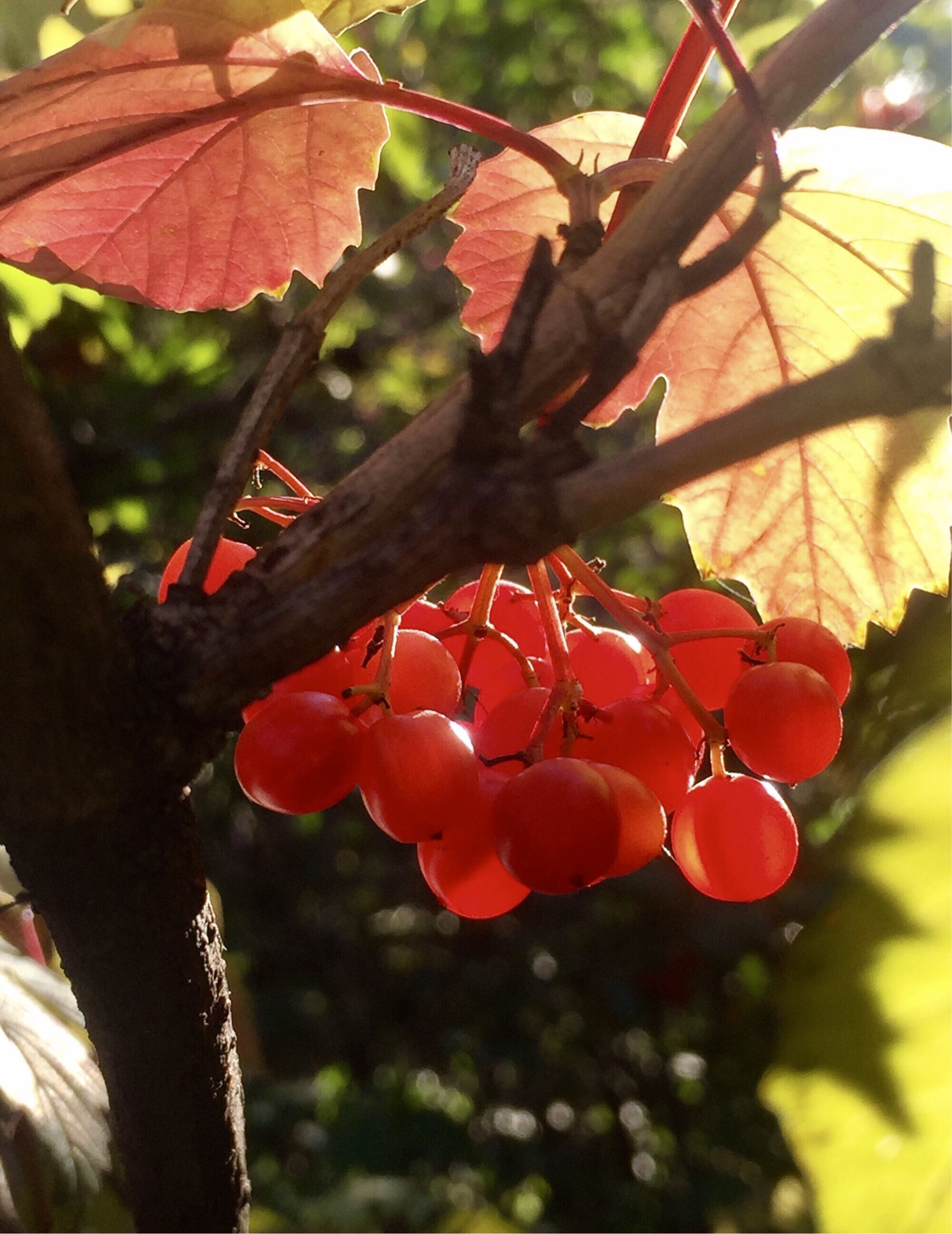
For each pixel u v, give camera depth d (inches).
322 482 18.1
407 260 16.0
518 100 16.7
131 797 2.6
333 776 3.1
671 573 14.8
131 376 14.6
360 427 19.0
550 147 3.3
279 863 20.2
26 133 3.8
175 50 3.4
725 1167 16.4
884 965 1.9
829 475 4.3
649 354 4.5
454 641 4.0
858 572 4.5
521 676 3.9
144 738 2.5
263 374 2.9
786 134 3.4
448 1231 9.5
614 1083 18.0
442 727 3.1
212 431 15.3
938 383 2.1
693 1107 17.4
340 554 2.6
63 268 4.6
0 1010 4.6
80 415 14.2
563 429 2.4
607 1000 17.1
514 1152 17.3
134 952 2.7
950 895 1.9
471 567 2.4
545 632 3.4
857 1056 1.9
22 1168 4.2
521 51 16.2
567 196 3.2
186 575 2.7
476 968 19.6
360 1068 18.8
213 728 2.6
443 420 2.6
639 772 3.3
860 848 1.9
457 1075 18.7
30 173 4.0
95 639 2.4
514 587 4.1
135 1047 2.8
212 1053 2.9
